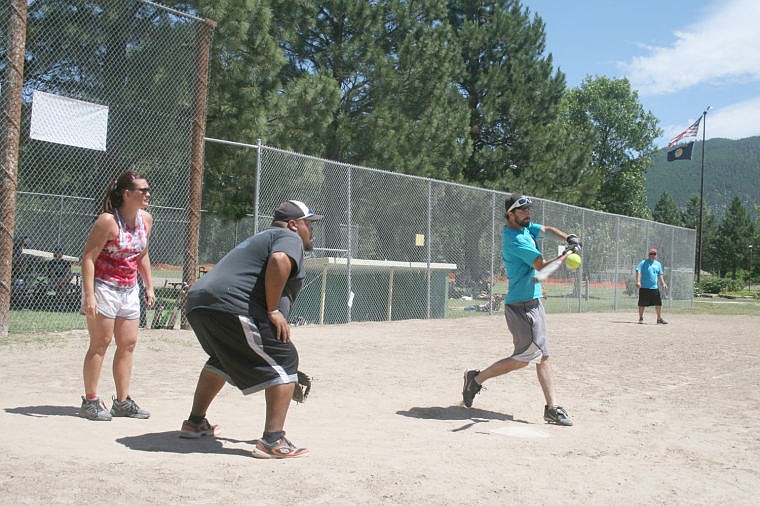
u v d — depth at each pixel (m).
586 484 3.92
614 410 6.66
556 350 11.65
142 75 11.73
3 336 8.98
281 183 12.88
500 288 19.92
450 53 26.17
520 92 33.25
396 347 10.94
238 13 15.84
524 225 6.29
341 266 13.96
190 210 11.02
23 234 15.22
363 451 4.55
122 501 3.17
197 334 4.32
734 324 19.34
